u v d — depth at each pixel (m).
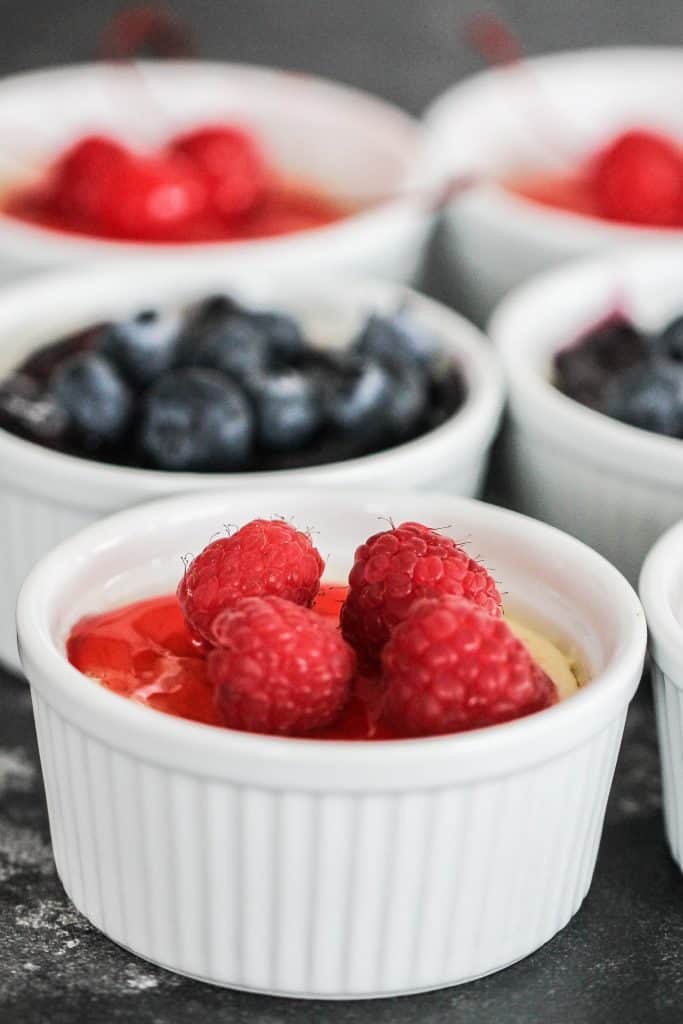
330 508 0.42
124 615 0.39
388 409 0.45
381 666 0.38
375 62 0.82
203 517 0.41
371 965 0.37
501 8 0.87
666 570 0.40
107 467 0.43
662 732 0.40
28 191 0.59
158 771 0.36
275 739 0.35
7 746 0.44
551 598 0.40
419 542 0.38
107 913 0.38
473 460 0.46
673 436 0.46
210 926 0.37
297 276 0.52
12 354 0.49
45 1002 0.37
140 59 0.73
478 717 0.36
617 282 0.52
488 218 0.56
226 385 0.45
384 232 0.55
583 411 0.46
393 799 0.35
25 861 0.40
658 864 0.41
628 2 0.88
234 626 0.36
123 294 0.51
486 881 0.36
